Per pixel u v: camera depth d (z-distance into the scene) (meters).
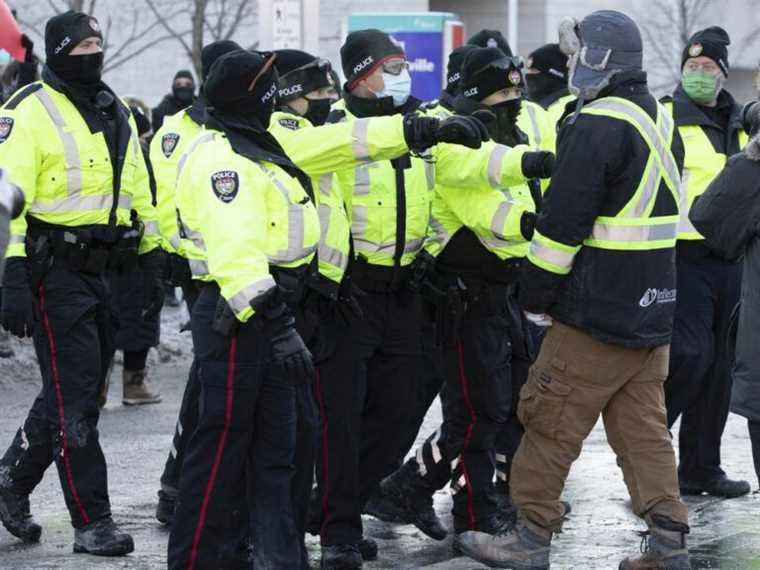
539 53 12.05
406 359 9.30
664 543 8.50
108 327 9.65
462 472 9.74
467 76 9.66
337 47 38.38
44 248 9.32
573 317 8.29
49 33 9.48
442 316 9.38
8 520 9.76
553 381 8.42
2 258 5.50
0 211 5.49
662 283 8.37
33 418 9.66
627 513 10.59
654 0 39.59
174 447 10.20
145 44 38.12
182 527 7.85
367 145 8.44
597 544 9.67
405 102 9.52
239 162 7.66
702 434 11.35
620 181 8.17
